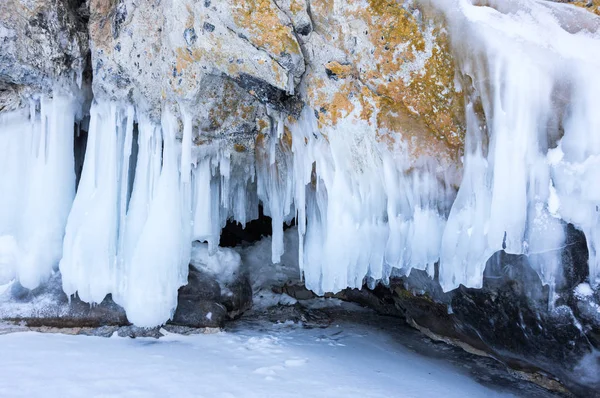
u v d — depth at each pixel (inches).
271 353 164.2
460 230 126.7
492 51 113.7
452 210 128.9
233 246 289.9
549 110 109.7
